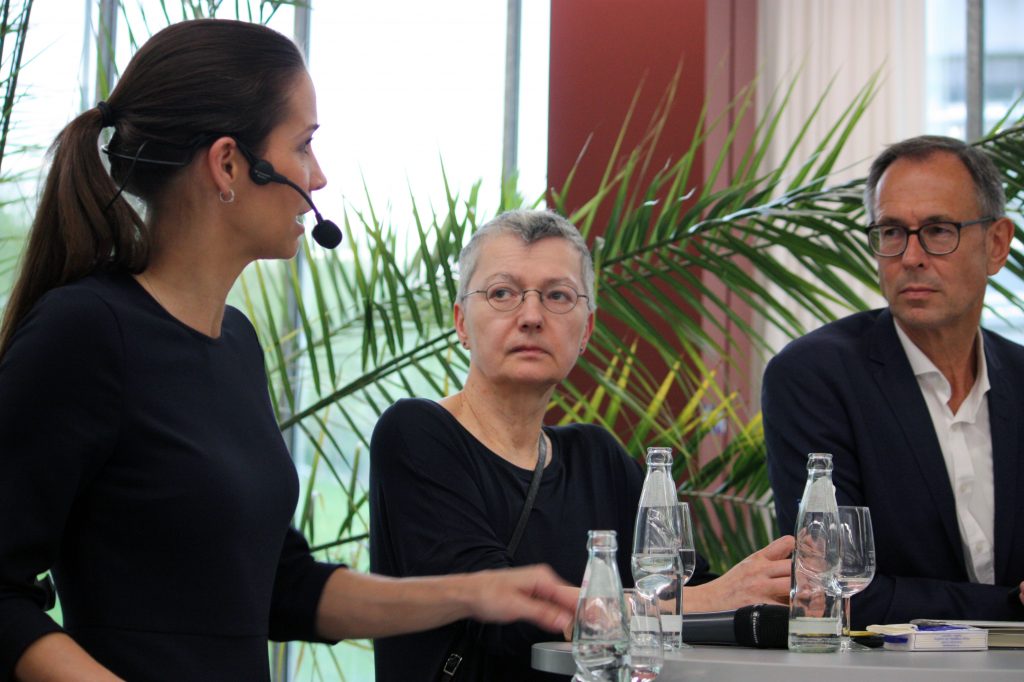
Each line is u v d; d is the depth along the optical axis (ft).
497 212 12.71
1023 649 6.87
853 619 8.31
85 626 5.57
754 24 23.73
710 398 17.63
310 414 11.48
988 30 24.77
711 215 12.38
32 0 10.05
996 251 9.58
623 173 12.74
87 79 20.94
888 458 9.27
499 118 22.98
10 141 13.60
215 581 5.76
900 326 9.62
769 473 9.80
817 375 9.50
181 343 5.92
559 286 8.49
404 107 22.66
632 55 20.65
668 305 12.30
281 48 6.37
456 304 8.98
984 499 9.32
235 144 6.11
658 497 7.12
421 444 8.24
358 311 12.19
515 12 23.20
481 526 8.05
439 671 7.79
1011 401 9.40
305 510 11.51
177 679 5.61
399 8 22.84
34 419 5.26
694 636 6.97
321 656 21.01
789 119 23.79
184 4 11.06
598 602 5.66
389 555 8.36
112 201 5.85
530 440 8.65
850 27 24.02
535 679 7.82
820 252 11.99
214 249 6.17
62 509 5.34
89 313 5.50
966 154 9.37
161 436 5.63
